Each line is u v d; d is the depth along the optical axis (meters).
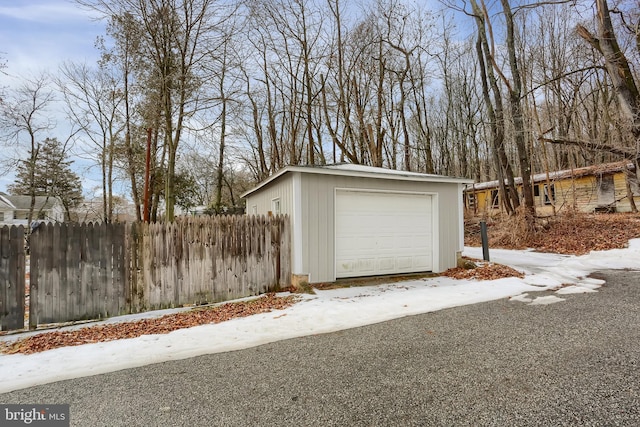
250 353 3.64
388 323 4.51
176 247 5.85
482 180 25.36
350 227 7.40
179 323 4.83
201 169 23.02
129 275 5.47
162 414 2.46
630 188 14.38
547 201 18.22
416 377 2.87
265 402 2.57
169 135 10.57
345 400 2.54
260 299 6.14
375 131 18.11
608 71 9.80
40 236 4.88
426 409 2.36
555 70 16.58
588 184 16.56
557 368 2.89
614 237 10.35
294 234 6.82
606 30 9.45
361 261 7.48
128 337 4.27
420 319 4.61
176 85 10.62
